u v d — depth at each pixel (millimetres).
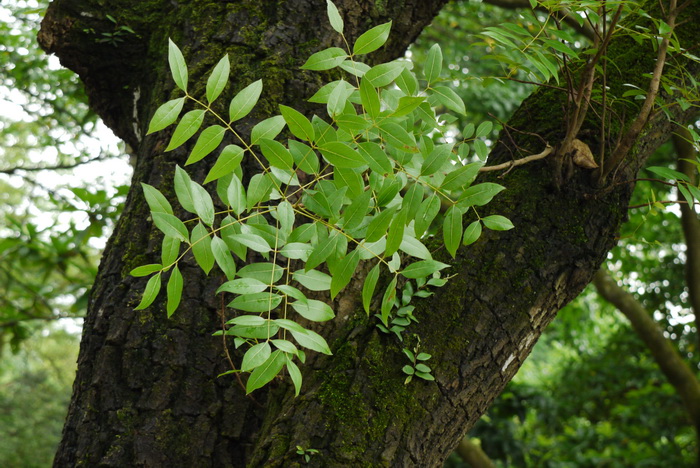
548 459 12008
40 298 7645
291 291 2789
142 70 4012
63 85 7871
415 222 2877
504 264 3270
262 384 2752
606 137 3400
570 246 3307
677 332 12133
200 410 3250
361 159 2742
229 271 2836
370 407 3123
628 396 12844
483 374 3215
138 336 3283
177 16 3779
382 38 2824
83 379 3307
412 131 2979
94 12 3977
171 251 2805
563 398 13828
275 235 2908
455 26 10352
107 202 6984
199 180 3416
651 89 3172
